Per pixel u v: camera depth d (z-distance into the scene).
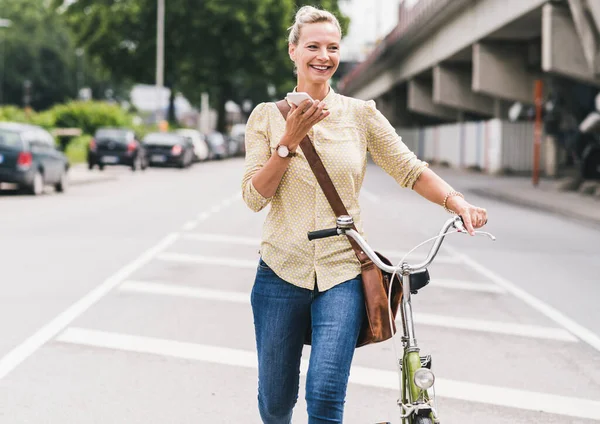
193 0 71.62
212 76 74.62
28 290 10.04
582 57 30.02
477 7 39.00
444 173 46.22
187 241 15.01
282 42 72.00
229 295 10.00
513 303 10.14
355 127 4.06
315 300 3.98
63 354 7.18
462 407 6.09
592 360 7.50
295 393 4.19
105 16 73.19
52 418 5.57
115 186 31.84
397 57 61.50
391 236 16.70
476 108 51.00
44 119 64.06
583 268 13.25
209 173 43.91
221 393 6.21
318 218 3.96
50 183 27.22
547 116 34.66
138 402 5.95
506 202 27.06
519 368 7.18
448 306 9.84
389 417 5.78
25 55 119.88
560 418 5.88
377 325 3.84
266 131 4.07
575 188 30.45
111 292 10.00
